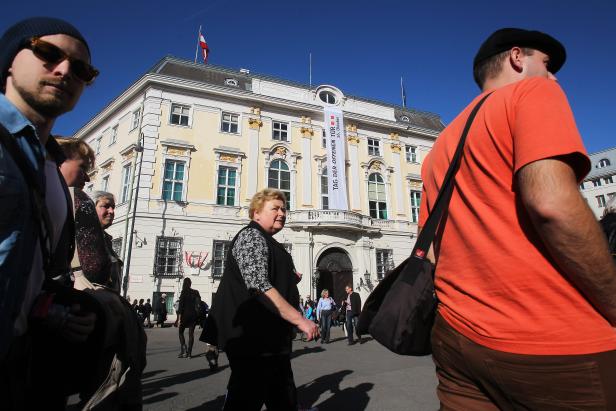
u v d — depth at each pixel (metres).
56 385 1.41
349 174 23.16
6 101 1.18
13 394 1.17
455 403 1.26
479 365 1.12
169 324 16.91
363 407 4.16
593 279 0.91
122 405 2.16
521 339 1.00
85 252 2.17
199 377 5.99
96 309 1.49
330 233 20.88
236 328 2.30
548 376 0.97
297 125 22.61
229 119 21.11
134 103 20.94
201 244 18.55
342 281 20.88
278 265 2.59
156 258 17.52
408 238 23.59
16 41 1.30
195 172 19.41
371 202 23.59
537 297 1.01
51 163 1.51
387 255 22.78
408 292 1.31
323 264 20.72
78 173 2.74
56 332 1.33
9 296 0.98
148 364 7.35
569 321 0.97
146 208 17.95
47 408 1.38
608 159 49.53
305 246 20.19
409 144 26.14
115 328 1.95
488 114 1.22
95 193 3.20
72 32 1.37
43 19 1.34
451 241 1.27
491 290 1.10
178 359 8.07
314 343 11.49
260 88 22.59
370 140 24.89
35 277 1.23
